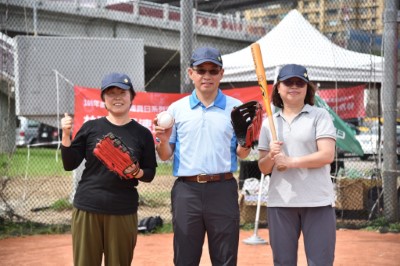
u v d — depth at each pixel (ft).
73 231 12.79
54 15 69.92
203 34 79.97
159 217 26.55
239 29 83.87
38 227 26.12
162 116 12.29
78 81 30.86
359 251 21.67
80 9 70.85
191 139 12.81
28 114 30.04
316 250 12.14
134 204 12.87
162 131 12.28
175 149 13.12
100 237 12.71
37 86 30.12
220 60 12.80
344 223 27.43
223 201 12.67
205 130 12.78
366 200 28.81
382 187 27.81
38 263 19.54
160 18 79.51
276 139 12.16
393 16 27.02
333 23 54.70
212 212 12.64
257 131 12.31
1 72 29.96
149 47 80.94
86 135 12.82
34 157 63.93
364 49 39.27
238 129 12.35
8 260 19.99
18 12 57.36
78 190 12.80
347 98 31.07
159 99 26.96
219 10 98.32
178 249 12.90
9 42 30.83
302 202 12.14
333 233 12.31
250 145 12.35
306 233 12.30
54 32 71.00
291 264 12.38
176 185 12.98
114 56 31.40
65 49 30.58
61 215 29.19
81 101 26.43
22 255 20.83
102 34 76.02
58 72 30.35
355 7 38.37
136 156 12.69
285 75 12.25
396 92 27.25
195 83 12.90
